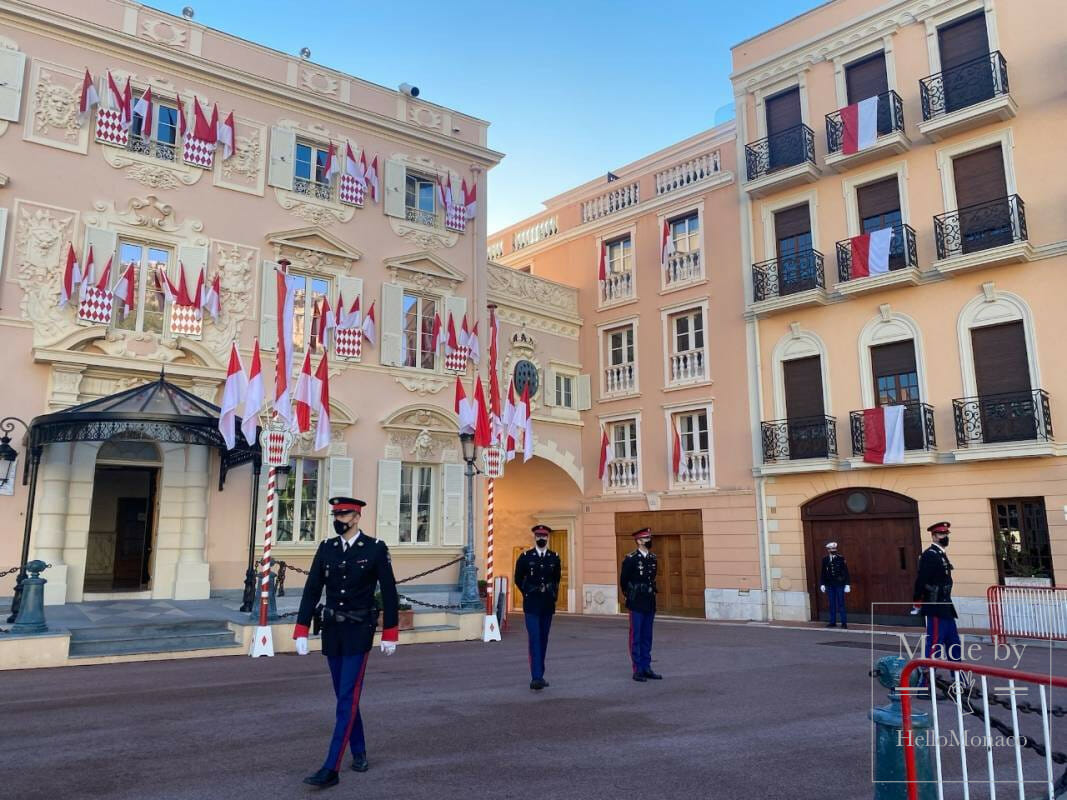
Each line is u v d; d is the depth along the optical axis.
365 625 5.91
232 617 13.53
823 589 18.11
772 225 21.45
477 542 20.23
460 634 15.03
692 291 22.91
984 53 18.17
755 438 20.83
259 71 18.03
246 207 17.45
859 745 6.77
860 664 11.76
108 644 11.91
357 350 18.42
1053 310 16.50
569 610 24.55
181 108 16.91
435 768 6.00
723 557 21.11
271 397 17.09
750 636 16.17
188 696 8.88
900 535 18.19
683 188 23.41
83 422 13.06
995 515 16.91
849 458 18.78
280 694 9.02
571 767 6.04
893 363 18.88
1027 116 17.30
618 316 24.64
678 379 22.95
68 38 15.71
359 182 19.12
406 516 19.27
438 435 19.72
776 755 6.43
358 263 19.02
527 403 19.02
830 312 19.92
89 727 7.31
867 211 19.86
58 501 14.65
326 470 17.84
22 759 6.21
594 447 24.67
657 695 9.05
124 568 20.78
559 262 26.83
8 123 14.89
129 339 15.58
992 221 17.41
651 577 10.36
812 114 20.97
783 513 20.09
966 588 16.92
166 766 6.03
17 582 12.25
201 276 16.42
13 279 14.56
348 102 19.42
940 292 18.11
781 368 20.73
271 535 13.12
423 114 20.84
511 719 7.71
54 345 14.71
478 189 21.73
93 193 15.57
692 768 6.04
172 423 13.56
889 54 19.58
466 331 20.78
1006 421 16.64
